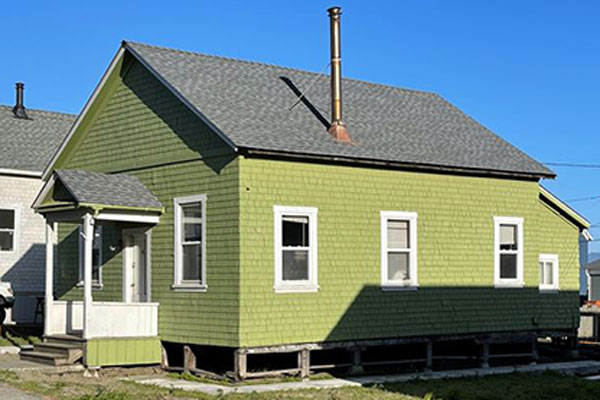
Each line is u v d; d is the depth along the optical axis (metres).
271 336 19.31
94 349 19.55
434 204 22.72
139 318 20.56
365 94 25.67
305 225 20.22
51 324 21.20
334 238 20.61
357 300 20.92
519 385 19.92
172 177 20.97
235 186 19.16
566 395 18.41
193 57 22.80
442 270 22.73
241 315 18.86
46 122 34.19
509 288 24.22
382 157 21.31
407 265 22.14
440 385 19.62
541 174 24.81
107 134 23.19
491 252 23.91
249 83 22.72
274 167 19.66
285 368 21.56
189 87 20.91
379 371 21.97
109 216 20.23
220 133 19.25
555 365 24.14
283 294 19.61
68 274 24.72
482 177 23.88
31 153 31.00
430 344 22.34
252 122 20.31
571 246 26.47
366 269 21.17
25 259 29.75
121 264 22.45
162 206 21.16
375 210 21.45
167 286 20.81
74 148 24.27
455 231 23.12
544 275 25.84
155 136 21.59
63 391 16.06
